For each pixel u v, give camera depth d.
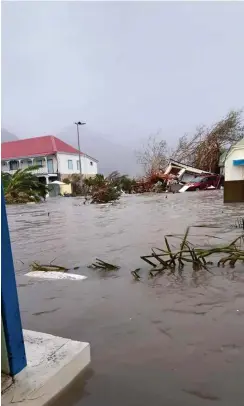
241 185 13.04
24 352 1.87
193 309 2.87
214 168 36.06
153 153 42.41
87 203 18.12
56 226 8.90
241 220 7.88
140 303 3.07
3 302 1.75
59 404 1.75
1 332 1.77
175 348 2.25
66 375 1.90
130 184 30.30
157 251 5.12
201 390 1.81
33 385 1.74
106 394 1.81
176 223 8.06
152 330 2.53
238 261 4.27
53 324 2.73
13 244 6.50
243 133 37.19
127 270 4.17
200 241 5.70
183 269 4.05
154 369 2.02
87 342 2.32
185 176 30.36
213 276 3.72
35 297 3.39
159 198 19.03
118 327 2.61
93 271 4.23
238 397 1.74
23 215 12.82
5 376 1.80
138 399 1.76
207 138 37.44
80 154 41.25
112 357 2.18
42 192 25.27
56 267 4.48
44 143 42.66
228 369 1.99
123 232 7.17
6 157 41.62
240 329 2.48
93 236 6.90
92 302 3.17
